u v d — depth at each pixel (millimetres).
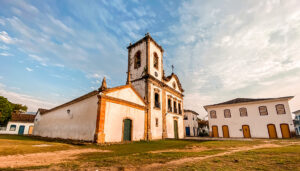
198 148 8656
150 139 16266
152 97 18594
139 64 20844
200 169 3500
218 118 29172
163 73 22688
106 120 11641
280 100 24266
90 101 12883
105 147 9328
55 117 18688
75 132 13367
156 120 18469
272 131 23906
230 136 27219
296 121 41875
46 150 7461
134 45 22172
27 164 4445
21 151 6812
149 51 20250
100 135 10859
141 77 19406
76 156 5984
